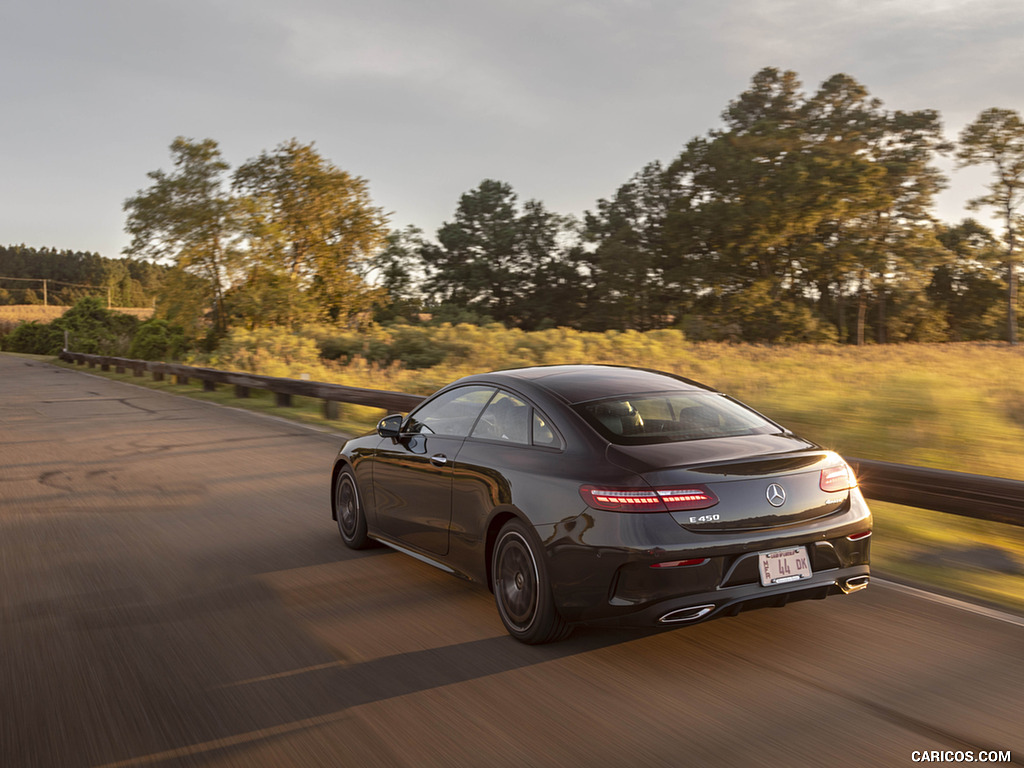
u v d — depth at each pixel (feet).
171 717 11.03
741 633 13.80
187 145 133.28
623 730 10.36
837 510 12.75
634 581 11.59
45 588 17.16
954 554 19.16
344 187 159.02
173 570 18.39
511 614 13.73
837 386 49.34
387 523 18.08
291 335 99.45
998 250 254.88
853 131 222.89
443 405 16.89
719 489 11.83
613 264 230.27
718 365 74.18
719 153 219.61
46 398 70.03
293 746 10.14
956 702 11.02
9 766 9.79
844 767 9.32
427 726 10.60
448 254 245.24
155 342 146.10
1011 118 217.56
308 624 14.71
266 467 32.91
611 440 12.81
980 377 60.03
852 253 208.23
